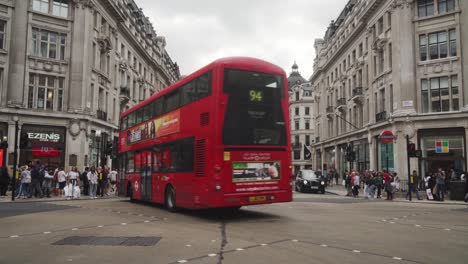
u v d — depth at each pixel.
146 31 55.62
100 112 35.53
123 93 42.75
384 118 33.16
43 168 23.23
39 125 30.61
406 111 29.83
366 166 38.22
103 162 30.02
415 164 29.08
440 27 29.42
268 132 12.15
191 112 12.77
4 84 29.55
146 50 52.28
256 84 12.09
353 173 26.20
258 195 11.79
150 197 16.27
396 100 31.02
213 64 11.77
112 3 37.44
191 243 8.30
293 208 16.31
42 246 8.15
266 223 11.49
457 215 14.14
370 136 36.03
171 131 14.34
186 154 12.93
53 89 31.62
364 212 14.91
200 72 12.41
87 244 8.30
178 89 13.91
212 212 14.66
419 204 19.80
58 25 31.92
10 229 10.50
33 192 23.28
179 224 11.36
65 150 31.39
